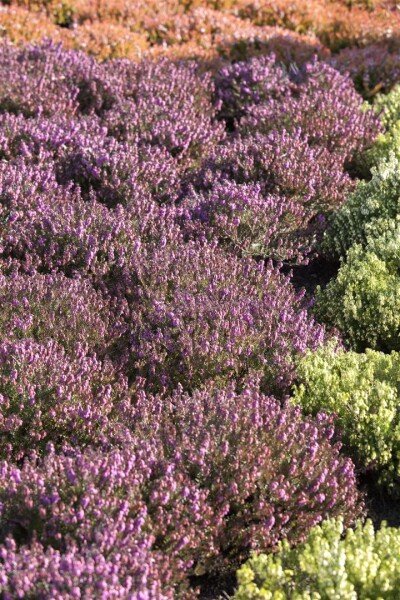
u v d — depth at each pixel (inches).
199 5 540.7
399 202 293.3
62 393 197.3
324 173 318.0
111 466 169.6
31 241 265.6
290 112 355.9
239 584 166.7
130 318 241.1
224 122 373.7
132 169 307.9
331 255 294.7
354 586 155.0
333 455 191.5
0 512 162.6
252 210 288.2
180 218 291.1
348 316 246.8
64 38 465.7
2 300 232.8
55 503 159.9
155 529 163.8
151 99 366.3
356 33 500.4
